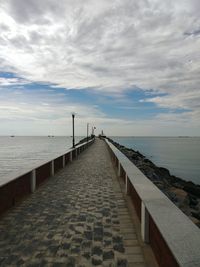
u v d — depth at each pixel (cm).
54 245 447
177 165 4394
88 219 575
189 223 326
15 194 689
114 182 997
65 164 1500
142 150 8469
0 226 532
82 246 444
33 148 10206
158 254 365
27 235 488
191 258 246
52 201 721
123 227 527
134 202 634
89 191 845
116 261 396
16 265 384
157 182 1196
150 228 437
